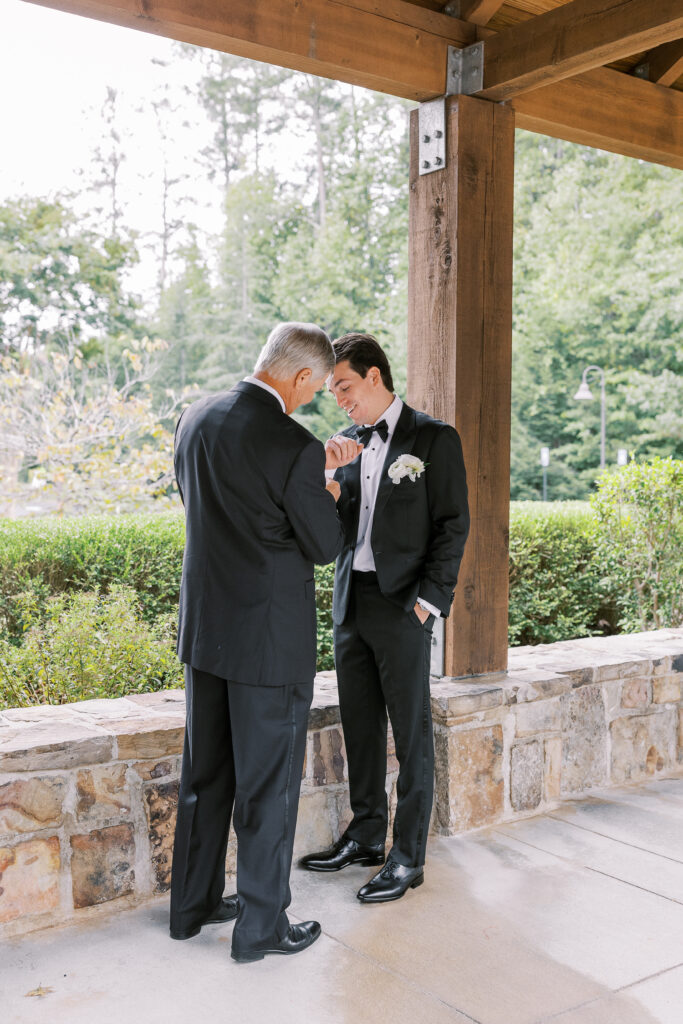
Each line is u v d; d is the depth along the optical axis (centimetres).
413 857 261
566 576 554
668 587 524
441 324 314
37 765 234
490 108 315
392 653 256
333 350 239
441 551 254
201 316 2036
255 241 2064
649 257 1739
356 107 2047
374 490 263
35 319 1839
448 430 260
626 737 361
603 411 1413
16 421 809
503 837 303
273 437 214
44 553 409
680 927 244
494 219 318
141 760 250
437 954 228
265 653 216
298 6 274
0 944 230
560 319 1834
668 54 357
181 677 375
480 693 304
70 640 364
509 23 336
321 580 430
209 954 226
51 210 1859
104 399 818
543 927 243
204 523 221
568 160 1903
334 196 2036
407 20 299
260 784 219
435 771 304
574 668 344
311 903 255
